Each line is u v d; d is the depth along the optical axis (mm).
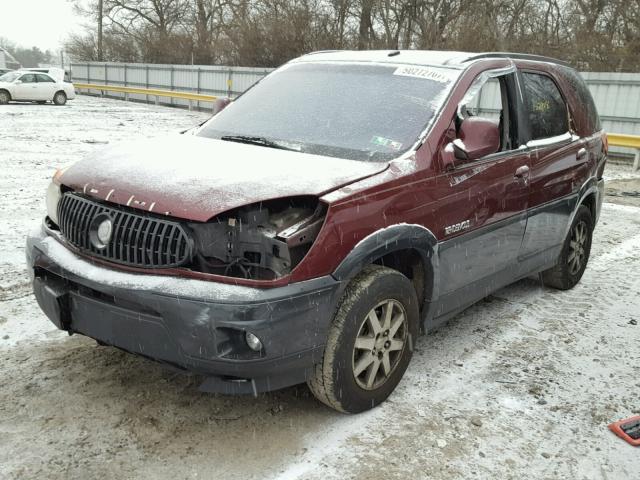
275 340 2730
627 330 4730
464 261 3783
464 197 3656
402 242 3209
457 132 3695
